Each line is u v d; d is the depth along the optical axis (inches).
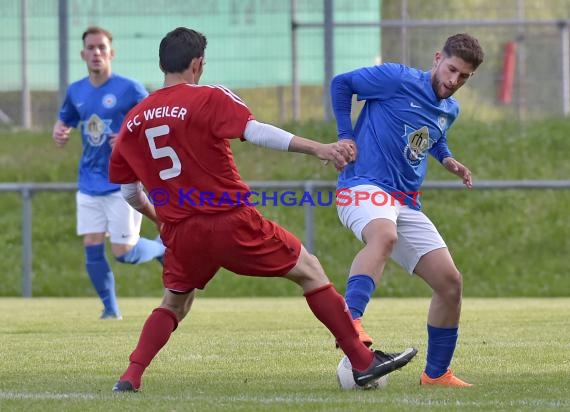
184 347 913.5
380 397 614.9
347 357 649.6
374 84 729.0
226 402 590.9
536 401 598.5
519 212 1974.7
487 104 2292.1
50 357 843.4
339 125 737.6
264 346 920.3
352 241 1898.4
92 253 1245.1
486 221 1950.1
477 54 717.3
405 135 721.0
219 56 2151.8
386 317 1229.7
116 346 925.2
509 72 2271.2
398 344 925.2
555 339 969.5
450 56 719.7
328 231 1919.3
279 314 1294.3
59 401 596.4
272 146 610.5
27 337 1007.6
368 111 737.0
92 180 1246.9
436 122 732.7
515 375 730.2
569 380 700.0
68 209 2059.5
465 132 2206.0
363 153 724.0
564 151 2155.5
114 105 1246.9
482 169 2092.8
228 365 789.9
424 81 729.0
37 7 2182.6
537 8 2269.9
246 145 2174.0
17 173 2146.9
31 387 668.1
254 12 2140.7
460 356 839.7
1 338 998.4
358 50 2158.0
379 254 678.5
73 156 2210.9
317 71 2137.1
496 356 839.1
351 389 654.5
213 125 610.5
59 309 1413.6
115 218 1242.6
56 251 1929.1
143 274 1850.4
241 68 2146.9
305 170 2082.9
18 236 1974.7
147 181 632.4
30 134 2239.2
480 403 589.3
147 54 2164.1
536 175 2075.5
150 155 624.1
